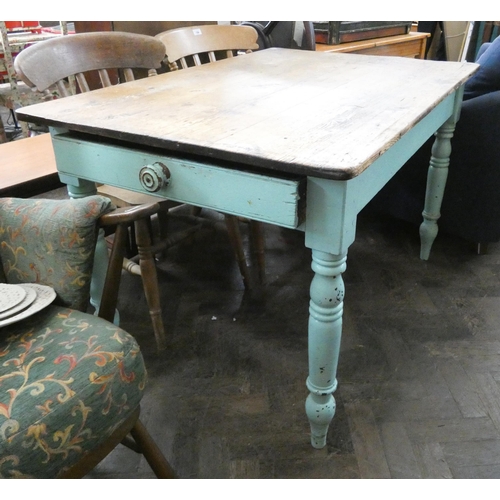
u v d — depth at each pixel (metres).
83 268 0.94
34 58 1.30
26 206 0.99
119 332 0.86
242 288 1.77
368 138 0.89
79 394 0.75
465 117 1.64
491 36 3.38
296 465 1.12
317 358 1.01
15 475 0.69
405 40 2.77
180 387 1.34
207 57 2.00
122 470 1.12
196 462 1.13
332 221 0.85
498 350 1.44
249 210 0.91
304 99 1.17
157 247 1.49
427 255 1.89
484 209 1.76
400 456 1.14
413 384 1.33
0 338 0.86
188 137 0.92
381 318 1.59
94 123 1.02
